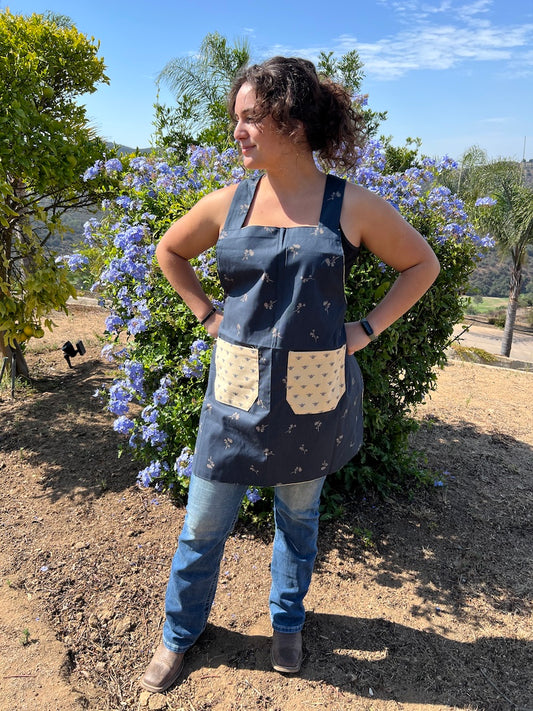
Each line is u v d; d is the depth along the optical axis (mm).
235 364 1549
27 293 3832
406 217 2709
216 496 1694
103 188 3803
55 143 3600
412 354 2887
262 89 1376
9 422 3766
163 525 2689
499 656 2068
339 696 1875
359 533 2715
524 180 16203
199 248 1708
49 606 2199
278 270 1442
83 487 3008
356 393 1709
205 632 2107
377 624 2186
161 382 2484
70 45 3805
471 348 7848
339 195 1476
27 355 5102
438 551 2648
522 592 2410
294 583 1920
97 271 3143
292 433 1555
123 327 2818
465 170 15898
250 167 1474
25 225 3746
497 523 2902
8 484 3049
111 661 1987
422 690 1914
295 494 1771
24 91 3477
